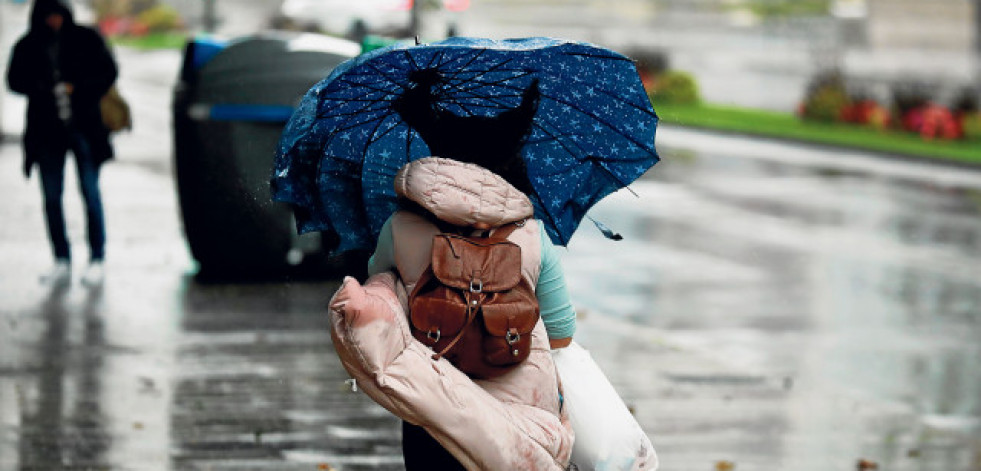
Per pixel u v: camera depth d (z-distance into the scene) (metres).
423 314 10.10
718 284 33.16
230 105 27.69
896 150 65.31
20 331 24.23
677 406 21.50
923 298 32.53
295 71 27.75
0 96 54.75
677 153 63.81
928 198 51.19
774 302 31.28
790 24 114.44
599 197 11.52
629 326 27.67
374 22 88.88
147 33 140.38
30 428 18.70
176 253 31.94
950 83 82.31
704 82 95.94
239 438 18.55
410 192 10.38
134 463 17.36
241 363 22.50
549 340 10.99
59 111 28.86
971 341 28.11
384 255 10.59
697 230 41.59
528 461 10.23
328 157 11.23
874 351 26.84
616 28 126.44
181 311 26.14
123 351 23.05
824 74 81.19
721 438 19.86
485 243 10.28
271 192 11.22
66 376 21.41
